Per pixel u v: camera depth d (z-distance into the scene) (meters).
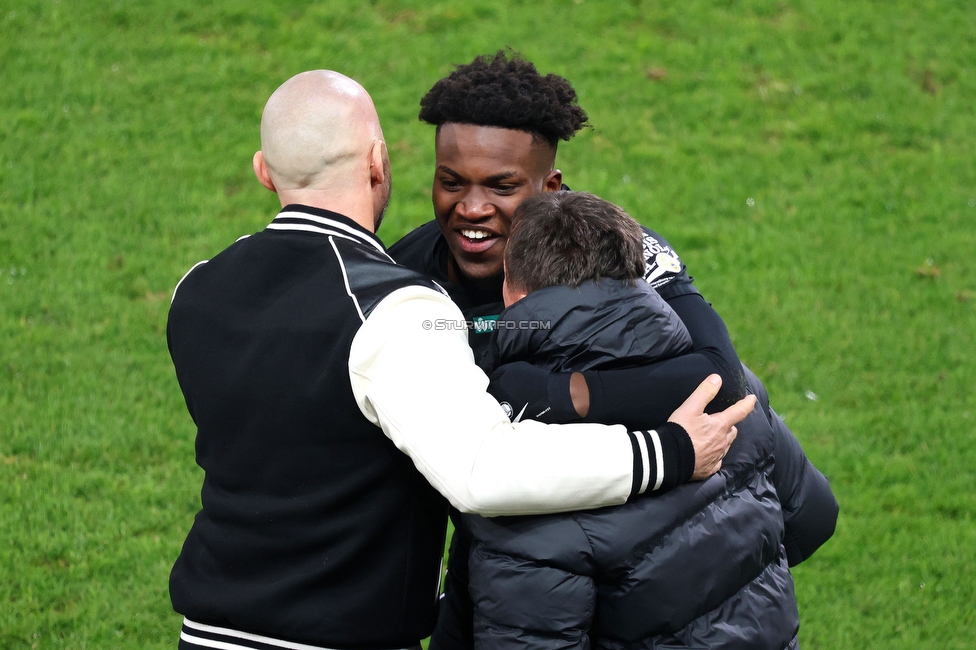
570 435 6.29
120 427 17.64
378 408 6.37
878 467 17.20
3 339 20.09
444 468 6.15
